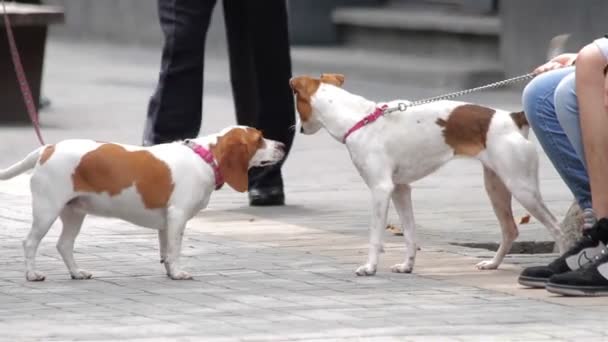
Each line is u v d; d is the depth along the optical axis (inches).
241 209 572.1
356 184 657.6
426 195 623.5
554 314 363.9
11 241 489.7
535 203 410.0
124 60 1432.1
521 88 1125.1
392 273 427.8
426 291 397.4
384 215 418.0
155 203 410.0
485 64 1179.9
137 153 409.7
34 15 901.8
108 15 1633.9
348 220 542.3
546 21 1097.4
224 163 416.2
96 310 371.2
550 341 331.0
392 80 1186.0
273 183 581.6
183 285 407.8
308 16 1350.9
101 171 405.4
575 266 399.2
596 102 394.3
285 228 520.7
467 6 1238.9
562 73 413.1
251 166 427.8
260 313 365.7
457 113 412.2
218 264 443.2
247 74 581.3
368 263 423.5
